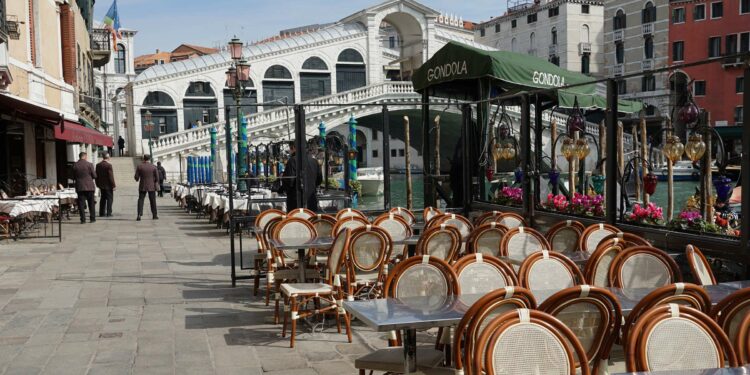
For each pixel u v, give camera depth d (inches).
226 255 476.4
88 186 711.1
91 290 348.2
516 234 263.7
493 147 434.6
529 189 385.7
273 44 2129.7
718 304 145.8
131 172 1619.1
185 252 492.1
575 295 141.1
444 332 183.2
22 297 330.3
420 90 495.2
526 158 387.5
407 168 476.4
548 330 125.3
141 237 587.5
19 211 530.6
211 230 649.0
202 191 771.4
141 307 309.3
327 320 281.3
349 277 258.2
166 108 1972.2
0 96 506.3
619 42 2256.4
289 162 393.7
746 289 143.5
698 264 202.5
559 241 281.6
